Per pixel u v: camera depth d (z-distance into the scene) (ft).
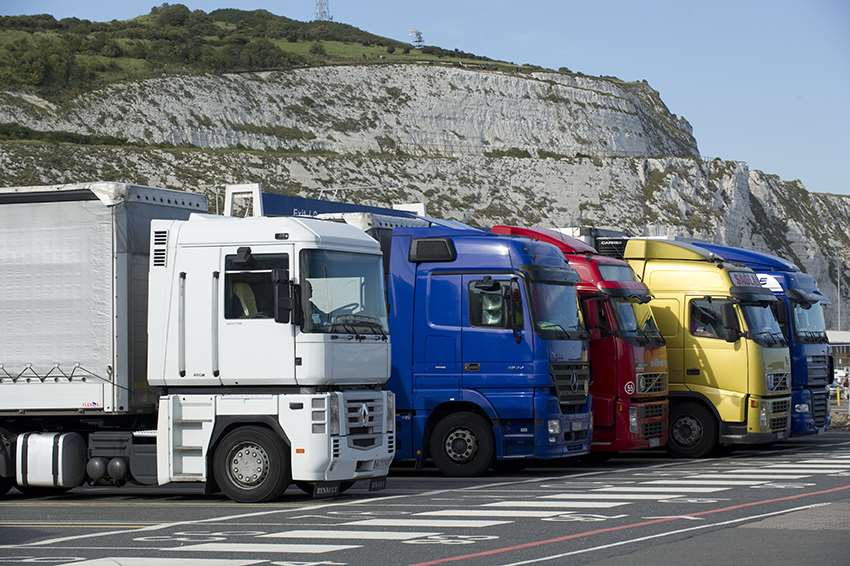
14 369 90.79
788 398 136.05
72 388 89.61
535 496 88.63
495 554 59.47
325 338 84.64
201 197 97.25
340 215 110.63
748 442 130.52
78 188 89.97
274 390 85.61
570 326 109.60
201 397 86.38
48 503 90.53
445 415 108.58
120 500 92.32
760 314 133.59
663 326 132.98
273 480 84.89
